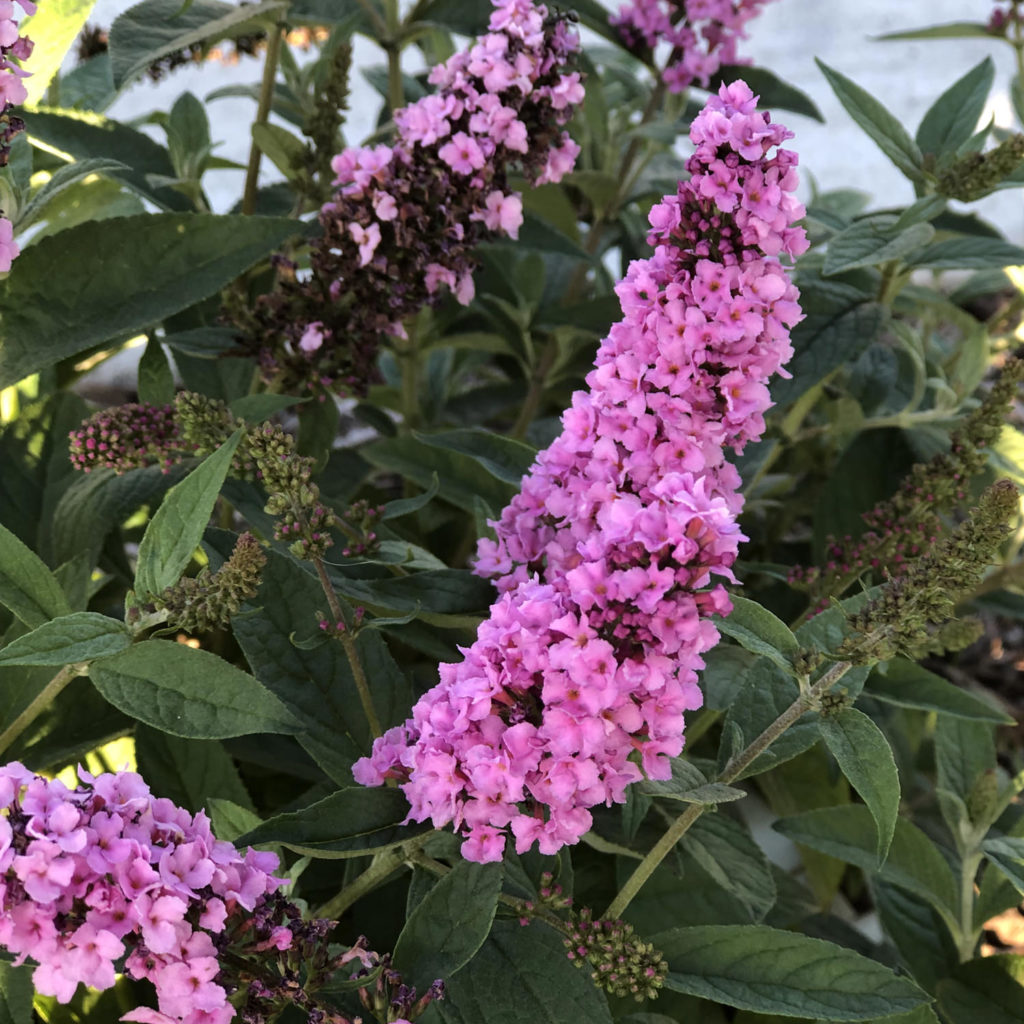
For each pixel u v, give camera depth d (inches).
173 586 9.7
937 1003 15.1
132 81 15.9
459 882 10.2
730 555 8.6
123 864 8.2
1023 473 16.3
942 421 17.8
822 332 16.8
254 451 10.5
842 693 10.1
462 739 9.2
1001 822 17.3
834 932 17.4
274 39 16.6
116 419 12.4
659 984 10.6
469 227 13.9
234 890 8.8
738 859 13.1
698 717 14.7
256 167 17.0
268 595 12.5
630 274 10.8
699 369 10.6
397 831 10.1
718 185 10.0
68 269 12.8
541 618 9.1
